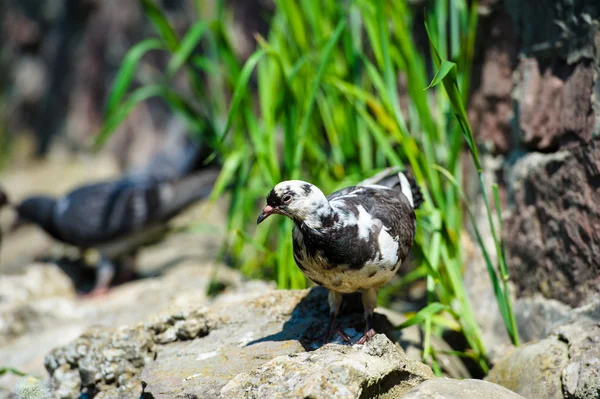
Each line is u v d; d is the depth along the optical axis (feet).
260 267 32.50
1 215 48.14
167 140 51.83
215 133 32.94
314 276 20.68
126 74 29.89
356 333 22.13
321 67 26.40
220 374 19.74
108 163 54.75
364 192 21.86
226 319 23.45
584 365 19.40
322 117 30.42
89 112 56.54
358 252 19.66
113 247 37.40
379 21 27.07
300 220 19.85
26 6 60.29
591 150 21.15
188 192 38.06
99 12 55.11
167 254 40.81
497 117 26.30
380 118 27.14
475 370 25.57
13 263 41.86
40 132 60.13
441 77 18.88
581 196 21.70
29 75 60.44
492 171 26.68
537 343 21.91
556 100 22.93
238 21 47.26
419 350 23.73
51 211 38.58
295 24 30.89
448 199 26.71
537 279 24.08
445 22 28.71
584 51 21.52
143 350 22.75
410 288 32.58
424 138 27.78
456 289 24.58
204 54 48.29
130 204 36.81
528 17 24.13
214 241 42.60
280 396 17.08
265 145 29.01
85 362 22.66
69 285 36.94
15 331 30.22
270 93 30.09
